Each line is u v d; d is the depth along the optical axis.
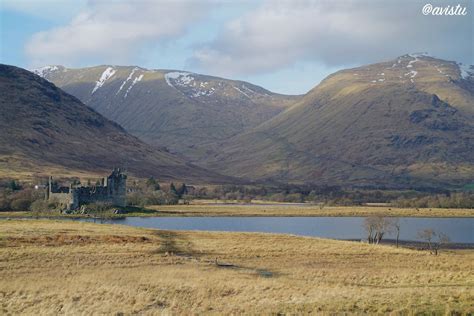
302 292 64.88
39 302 61.22
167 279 75.69
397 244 165.12
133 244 109.44
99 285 71.06
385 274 83.75
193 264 91.69
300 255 106.06
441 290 61.84
